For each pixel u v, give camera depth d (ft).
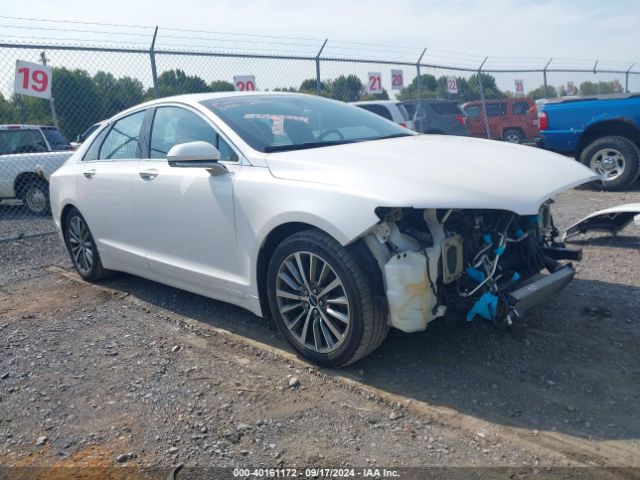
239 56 32.30
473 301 10.80
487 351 12.10
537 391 10.52
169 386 11.42
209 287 13.91
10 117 32.63
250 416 10.22
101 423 10.25
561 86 57.82
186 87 31.73
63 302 17.03
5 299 17.60
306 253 11.34
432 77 46.83
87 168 17.47
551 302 14.57
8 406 11.02
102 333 14.39
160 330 14.38
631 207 18.42
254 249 12.29
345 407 10.37
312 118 14.56
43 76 26.50
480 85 48.16
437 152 12.20
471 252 11.32
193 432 9.82
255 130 13.33
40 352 13.38
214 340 13.53
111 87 31.99
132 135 16.14
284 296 12.01
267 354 12.60
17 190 35.24
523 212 9.99
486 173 10.92
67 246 19.31
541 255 12.56
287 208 11.33
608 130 31.63
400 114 41.22
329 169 11.35
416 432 9.52
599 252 18.70
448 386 10.85
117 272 19.43
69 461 9.23
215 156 12.41
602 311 13.87
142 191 15.03
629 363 11.34
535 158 12.38
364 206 10.27
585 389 10.49
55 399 11.17
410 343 12.65
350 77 40.81
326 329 11.54
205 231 13.46
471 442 9.17
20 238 26.40
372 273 10.59
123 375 12.00
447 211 10.84
